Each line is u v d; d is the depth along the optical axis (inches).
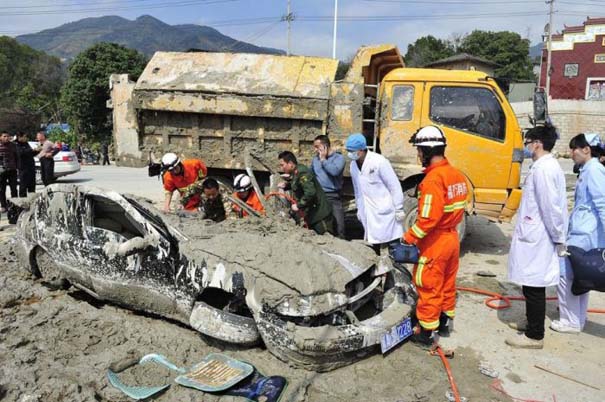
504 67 1897.1
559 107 1061.8
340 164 254.7
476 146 275.6
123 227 228.2
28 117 1550.2
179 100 301.7
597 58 1290.6
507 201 278.8
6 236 334.3
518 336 183.0
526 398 148.6
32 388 141.0
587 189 181.0
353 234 338.3
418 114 281.1
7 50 2687.0
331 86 283.1
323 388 147.2
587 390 153.3
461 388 152.3
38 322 185.0
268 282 155.5
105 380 146.9
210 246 170.2
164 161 260.7
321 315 154.8
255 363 157.2
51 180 444.5
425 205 159.0
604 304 227.0
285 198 239.9
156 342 171.6
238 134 301.3
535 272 173.8
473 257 297.0
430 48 2018.9
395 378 155.3
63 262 208.4
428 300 167.6
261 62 305.9
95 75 1556.3
